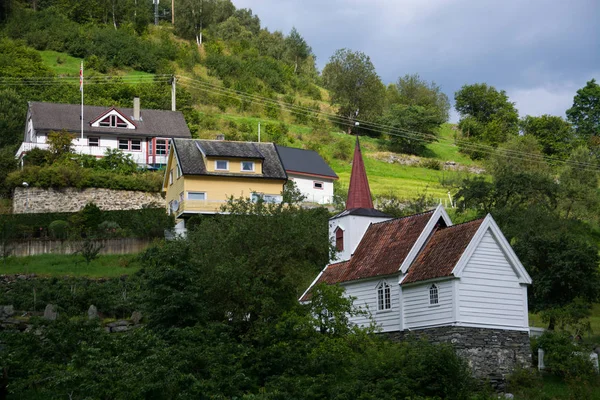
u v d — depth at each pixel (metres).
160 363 33.88
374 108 152.75
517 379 44.22
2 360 35.03
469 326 44.50
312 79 194.50
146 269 56.84
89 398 32.06
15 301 50.53
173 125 101.62
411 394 37.56
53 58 149.50
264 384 38.31
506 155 120.81
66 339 37.34
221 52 178.88
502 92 175.75
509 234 68.94
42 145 91.88
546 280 57.91
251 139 123.25
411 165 129.50
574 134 159.62
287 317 41.25
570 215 88.75
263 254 45.00
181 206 77.62
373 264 49.88
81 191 84.38
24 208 82.62
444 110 182.38
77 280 58.34
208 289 42.84
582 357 45.53
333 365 38.69
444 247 46.97
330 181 95.44
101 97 127.06
